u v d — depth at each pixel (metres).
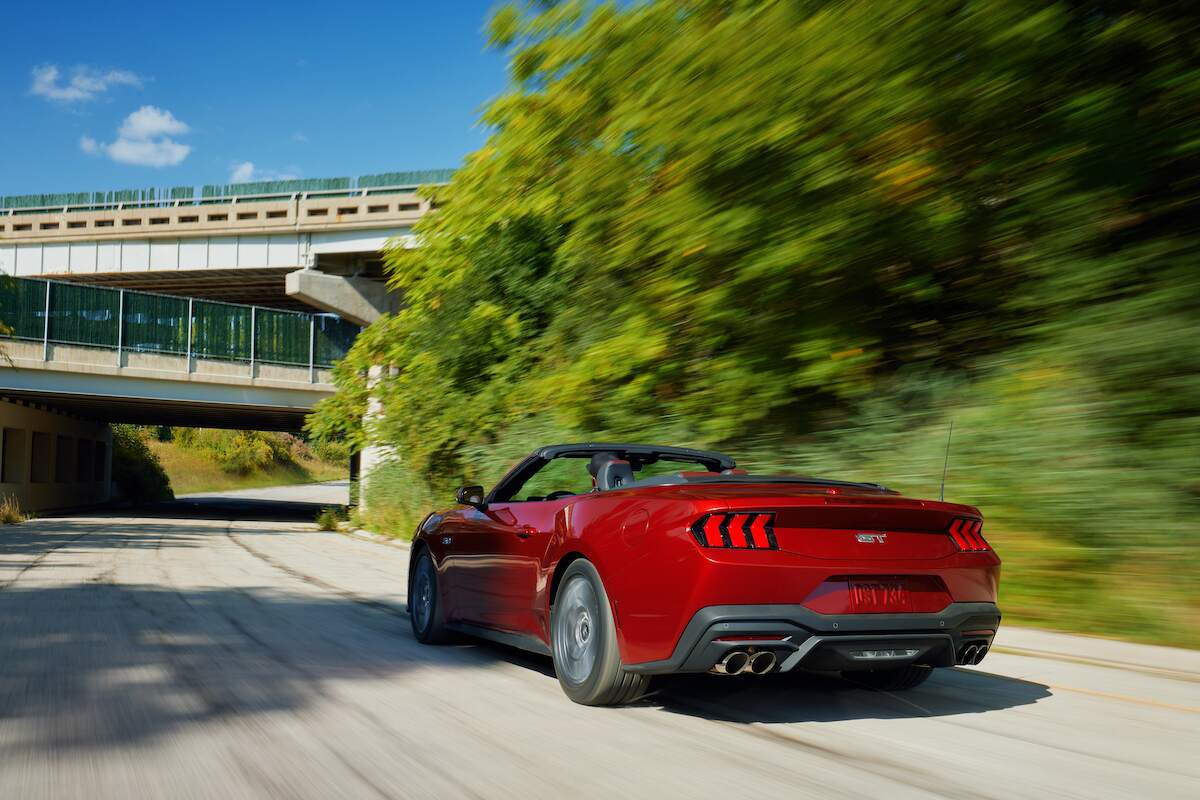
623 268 10.58
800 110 7.07
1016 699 4.71
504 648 6.19
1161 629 6.00
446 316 17.75
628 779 3.35
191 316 34.75
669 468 5.81
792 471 8.75
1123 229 7.21
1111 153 6.67
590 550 4.39
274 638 6.35
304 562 13.28
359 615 7.64
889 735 3.99
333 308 34.72
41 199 39.50
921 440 8.05
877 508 4.04
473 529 5.75
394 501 19.67
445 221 17.31
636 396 10.91
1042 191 7.04
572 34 8.88
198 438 91.31
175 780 3.28
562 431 12.45
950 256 7.92
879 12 6.42
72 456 45.78
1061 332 7.16
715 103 7.39
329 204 35.03
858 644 3.93
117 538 19.42
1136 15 6.36
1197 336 6.20
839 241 7.63
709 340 9.51
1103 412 6.65
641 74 8.23
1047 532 6.76
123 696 4.53
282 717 4.18
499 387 15.61
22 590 9.16
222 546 17.16
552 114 9.71
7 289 31.98
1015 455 7.12
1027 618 6.65
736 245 8.05
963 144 7.10
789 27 6.87
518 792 3.21
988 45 6.38
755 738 3.91
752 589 3.82
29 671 5.11
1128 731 4.10
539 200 11.95
